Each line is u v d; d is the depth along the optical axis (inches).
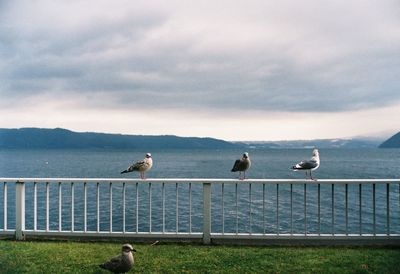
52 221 1227.9
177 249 393.1
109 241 417.7
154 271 336.5
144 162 478.6
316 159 435.8
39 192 1851.6
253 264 351.9
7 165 4805.6
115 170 3909.9
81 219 1252.5
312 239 403.2
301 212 1379.2
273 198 1732.3
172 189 1996.8
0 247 394.9
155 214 1300.4
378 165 4960.6
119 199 1664.6
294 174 3464.6
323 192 1959.9
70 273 330.0
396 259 361.1
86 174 3420.3
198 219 1218.0
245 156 450.9
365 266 343.6
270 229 1096.8
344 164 5241.1
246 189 2079.2
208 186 407.8
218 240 409.7
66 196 1749.5
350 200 1688.0
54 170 3932.1
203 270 338.6
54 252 380.8
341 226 1151.6
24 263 351.9
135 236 414.9
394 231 1082.7
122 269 313.3
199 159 7327.8
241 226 1131.3
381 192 1939.0
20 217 421.7
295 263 353.7
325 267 343.3
